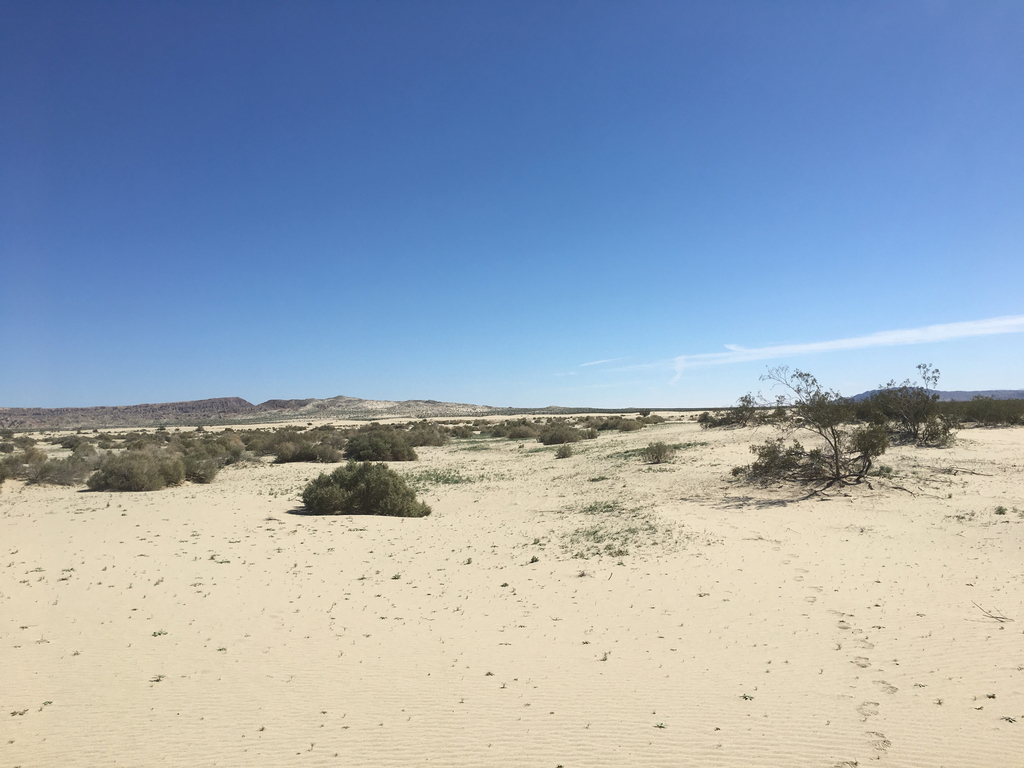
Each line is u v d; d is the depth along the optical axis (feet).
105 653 26.45
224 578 40.19
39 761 17.72
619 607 33.47
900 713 20.01
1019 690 21.38
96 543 50.01
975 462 75.92
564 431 155.02
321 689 22.97
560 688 22.82
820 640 27.12
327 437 157.48
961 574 36.68
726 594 34.86
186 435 235.20
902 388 94.32
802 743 18.25
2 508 69.56
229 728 19.83
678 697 21.76
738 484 72.84
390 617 32.55
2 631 28.86
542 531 57.31
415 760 17.74
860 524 51.85
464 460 129.59
